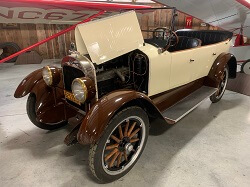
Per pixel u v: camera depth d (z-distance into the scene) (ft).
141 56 6.46
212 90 9.84
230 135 7.86
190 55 8.00
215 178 5.73
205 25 25.50
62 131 8.06
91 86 5.49
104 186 5.44
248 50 16.52
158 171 5.96
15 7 10.51
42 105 7.10
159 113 6.12
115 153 5.52
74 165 6.22
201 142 7.38
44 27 21.18
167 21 24.94
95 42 5.63
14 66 18.49
